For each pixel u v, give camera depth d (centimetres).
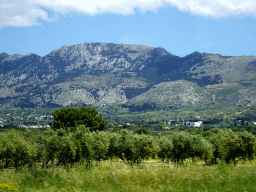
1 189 1595
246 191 1543
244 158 4744
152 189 1622
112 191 1605
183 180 1775
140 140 6194
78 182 1773
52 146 4825
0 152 4466
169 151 5781
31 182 1805
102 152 5534
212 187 1622
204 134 8812
